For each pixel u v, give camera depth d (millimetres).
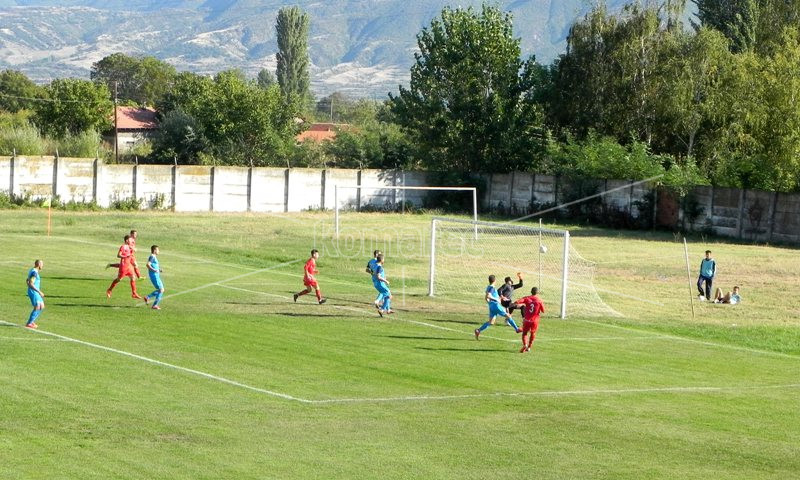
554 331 28531
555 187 72625
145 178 67938
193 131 87250
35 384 18625
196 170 69500
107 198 66688
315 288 31281
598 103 75375
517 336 27281
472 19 79062
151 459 14383
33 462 13977
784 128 62156
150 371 20438
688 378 22562
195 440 15539
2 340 22547
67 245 44438
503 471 14578
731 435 17344
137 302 29734
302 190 73312
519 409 18750
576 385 21203
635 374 22719
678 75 67938
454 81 78812
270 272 39469
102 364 20781
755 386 21969
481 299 34406
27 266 36312
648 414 18703
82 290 31391
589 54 75812
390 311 30391
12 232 49438
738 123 63969
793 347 28000
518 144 77562
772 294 38312
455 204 77188
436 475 14242
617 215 67188
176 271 37812
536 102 79250
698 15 83375
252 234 54406
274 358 22547
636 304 34906
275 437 15969
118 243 46500
